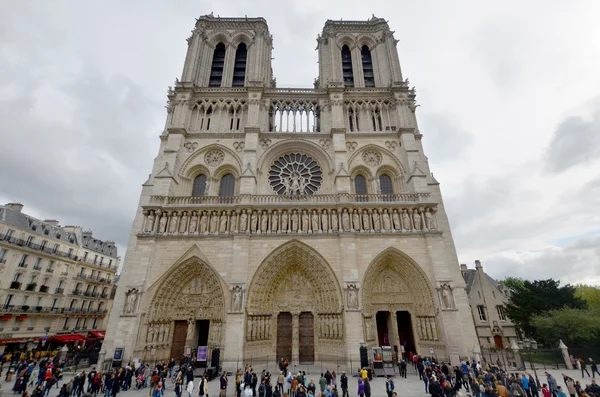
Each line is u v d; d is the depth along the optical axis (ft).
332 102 164.14
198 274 127.03
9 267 173.37
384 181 156.46
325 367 114.21
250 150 149.48
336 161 147.84
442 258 124.67
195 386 91.20
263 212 131.95
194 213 131.95
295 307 127.03
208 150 156.87
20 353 143.84
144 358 111.45
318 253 125.49
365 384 73.46
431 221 132.05
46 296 195.21
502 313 186.60
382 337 130.21
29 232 187.83
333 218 131.34
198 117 165.07
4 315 166.91
